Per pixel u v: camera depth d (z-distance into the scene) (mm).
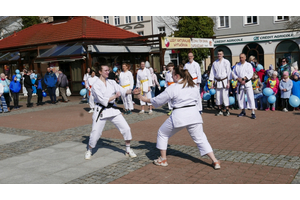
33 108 15430
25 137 8422
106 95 5754
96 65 5770
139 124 9680
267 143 6570
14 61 25141
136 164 5570
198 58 26922
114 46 20406
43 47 22656
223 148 6375
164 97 5152
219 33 30734
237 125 8734
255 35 28609
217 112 11422
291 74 11453
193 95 5156
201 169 5156
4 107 14211
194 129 5160
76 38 20672
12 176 5219
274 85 11078
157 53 23172
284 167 4996
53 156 6332
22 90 24484
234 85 11883
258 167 5078
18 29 42281
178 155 6031
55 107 15492
